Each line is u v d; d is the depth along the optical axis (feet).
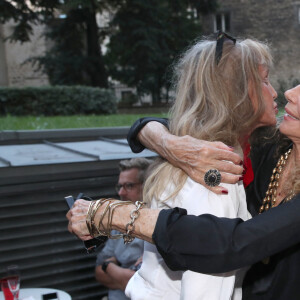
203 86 3.49
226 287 3.14
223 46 3.52
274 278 3.35
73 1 49.80
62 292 9.07
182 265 3.03
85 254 10.27
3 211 9.44
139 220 3.25
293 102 3.43
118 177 10.47
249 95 3.49
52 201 9.82
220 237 2.95
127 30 61.26
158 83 69.10
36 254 9.82
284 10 51.78
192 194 3.28
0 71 74.59
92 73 63.67
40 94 37.83
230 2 56.80
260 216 3.07
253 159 4.00
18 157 10.28
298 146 3.54
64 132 13.82
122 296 9.07
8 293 8.63
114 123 20.11
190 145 3.34
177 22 64.03
